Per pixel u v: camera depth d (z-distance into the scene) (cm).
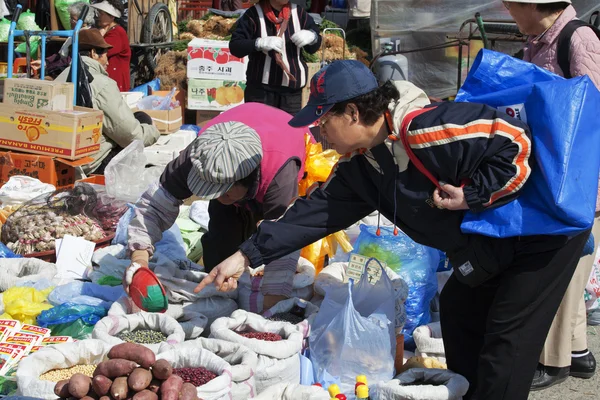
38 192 514
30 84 548
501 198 258
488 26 699
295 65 642
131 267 320
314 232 303
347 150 275
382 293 339
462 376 305
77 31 591
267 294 354
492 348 278
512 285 272
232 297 376
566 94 255
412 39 974
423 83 983
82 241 431
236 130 314
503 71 271
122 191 511
